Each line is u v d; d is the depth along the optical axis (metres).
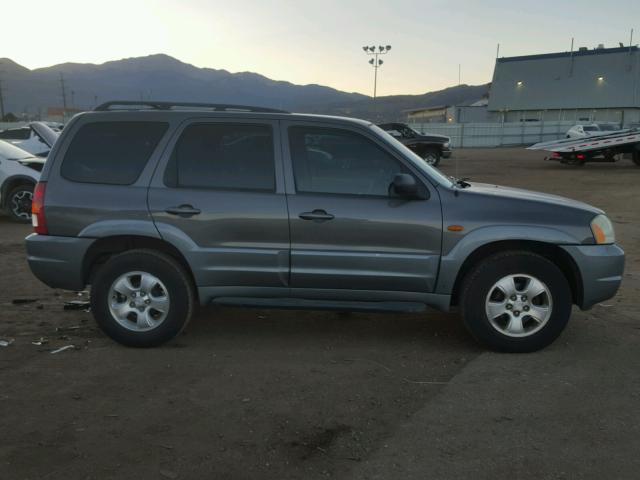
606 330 5.32
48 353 4.74
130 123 4.84
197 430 3.50
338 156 4.72
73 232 4.74
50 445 3.32
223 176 4.73
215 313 5.81
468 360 4.62
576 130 35.66
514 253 4.61
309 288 4.70
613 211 12.87
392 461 3.18
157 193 4.70
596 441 3.38
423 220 4.56
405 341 5.07
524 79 64.50
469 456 3.22
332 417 3.67
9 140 18.23
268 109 5.08
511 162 29.97
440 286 4.64
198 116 4.80
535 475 3.04
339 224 4.58
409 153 4.82
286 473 3.06
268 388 4.09
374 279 4.62
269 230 4.62
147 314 4.80
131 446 3.31
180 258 4.83
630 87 56.72
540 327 4.68
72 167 4.82
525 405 3.83
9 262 7.92
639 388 4.09
